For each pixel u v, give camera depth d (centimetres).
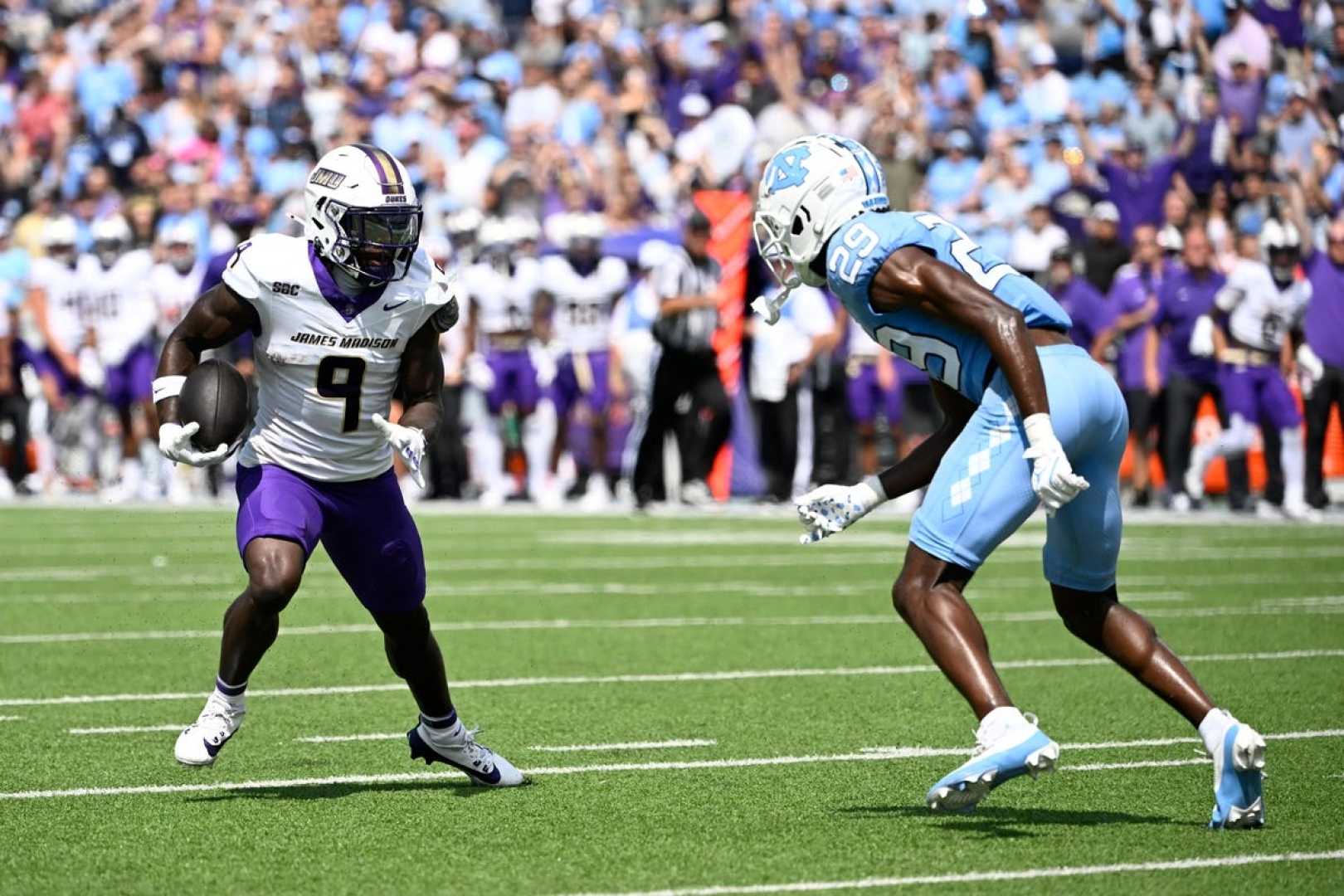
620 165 5862
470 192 6206
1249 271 4962
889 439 5459
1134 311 5081
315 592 3494
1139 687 2444
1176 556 4106
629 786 1820
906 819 1666
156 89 7106
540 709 2264
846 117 6222
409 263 1784
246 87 7038
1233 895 1391
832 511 1720
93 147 6775
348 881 1432
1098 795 1778
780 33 6297
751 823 1647
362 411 1772
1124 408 1623
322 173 1727
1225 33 6041
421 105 6444
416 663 1792
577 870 1466
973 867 1477
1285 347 5056
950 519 1581
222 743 1766
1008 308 1545
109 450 5800
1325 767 1902
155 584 3588
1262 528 4744
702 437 5262
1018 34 6412
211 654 2706
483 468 5494
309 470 1773
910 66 6519
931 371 1645
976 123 6156
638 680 2484
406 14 7250
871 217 1630
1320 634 2906
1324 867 1477
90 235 6006
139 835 1591
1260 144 5872
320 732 2120
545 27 7112
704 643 2830
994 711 1508
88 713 2223
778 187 1686
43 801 1739
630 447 5628
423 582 1809
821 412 5347
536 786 1819
